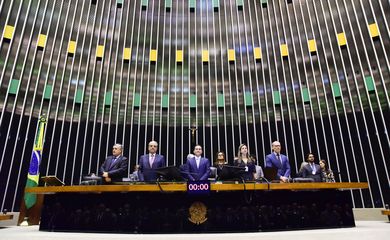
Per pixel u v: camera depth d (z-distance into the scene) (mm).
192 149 10734
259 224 4340
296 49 11055
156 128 10812
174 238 3721
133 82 11078
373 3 10250
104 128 10453
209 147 10773
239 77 11336
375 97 9719
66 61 10500
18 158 9156
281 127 10586
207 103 11172
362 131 9656
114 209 4422
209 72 11461
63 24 10688
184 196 4395
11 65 9617
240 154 5512
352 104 9961
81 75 10602
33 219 7430
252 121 10836
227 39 11703
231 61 11484
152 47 11516
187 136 10844
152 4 11883
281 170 5531
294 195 4582
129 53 11234
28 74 9852
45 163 9453
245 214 4359
